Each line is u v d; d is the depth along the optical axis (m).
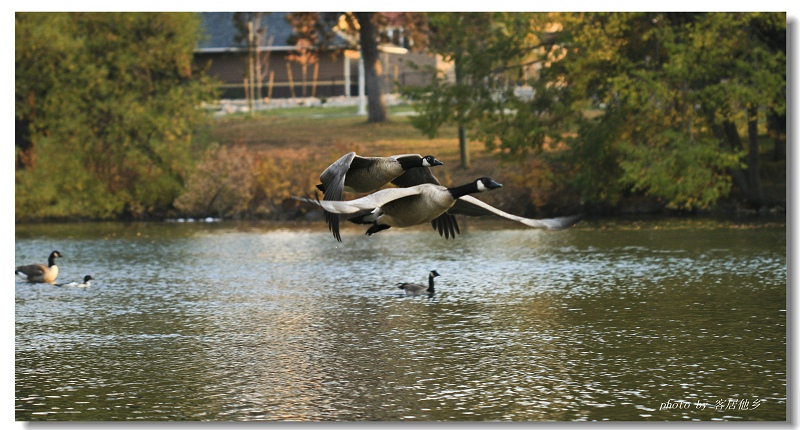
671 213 45.88
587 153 44.66
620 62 44.31
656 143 42.88
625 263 30.53
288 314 23.30
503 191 47.56
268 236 40.38
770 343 19.55
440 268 30.55
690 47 41.44
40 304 25.08
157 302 25.16
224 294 26.22
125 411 15.62
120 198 48.84
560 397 16.06
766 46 45.19
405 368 18.05
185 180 49.47
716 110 42.12
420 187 9.44
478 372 17.69
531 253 33.59
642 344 19.62
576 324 21.62
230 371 18.02
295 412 15.45
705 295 24.75
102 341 20.62
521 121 45.88
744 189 44.97
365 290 26.59
